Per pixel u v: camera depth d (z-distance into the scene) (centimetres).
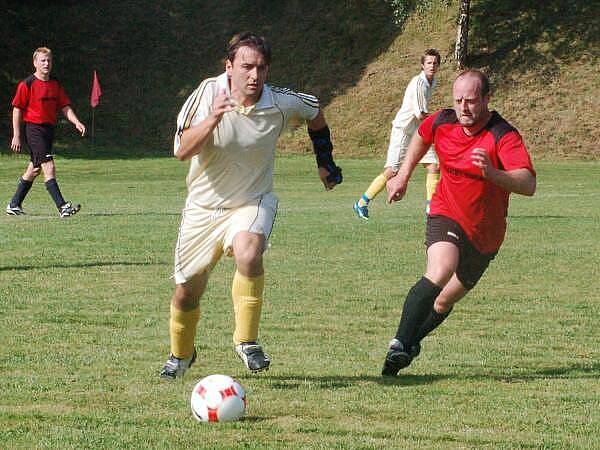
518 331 1919
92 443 1137
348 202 4838
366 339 1828
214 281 2491
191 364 1505
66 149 9256
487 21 9838
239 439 1152
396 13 9731
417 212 4278
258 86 1326
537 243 3231
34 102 3816
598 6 9750
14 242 3148
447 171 1513
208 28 10675
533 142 8775
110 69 10312
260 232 1387
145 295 2264
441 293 1570
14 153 8825
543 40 9531
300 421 1234
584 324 1992
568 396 1380
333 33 10306
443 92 9306
